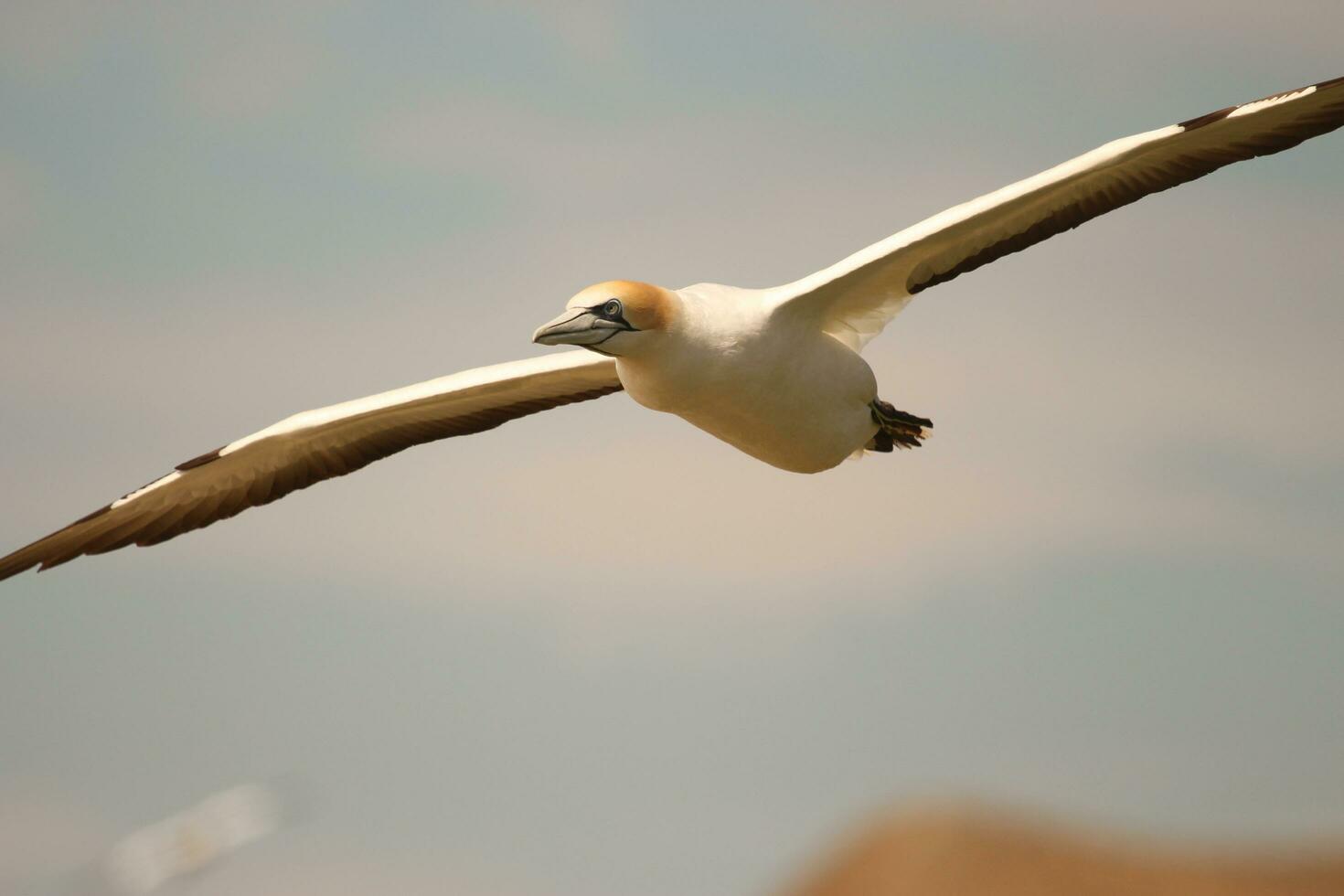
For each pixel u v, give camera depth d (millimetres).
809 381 13945
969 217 13328
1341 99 13367
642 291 12961
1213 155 13969
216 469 14992
